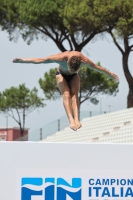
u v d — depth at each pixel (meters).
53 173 22.08
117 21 73.00
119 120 68.25
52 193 22.03
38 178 21.97
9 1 81.75
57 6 77.50
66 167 22.17
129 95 76.56
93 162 22.39
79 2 75.62
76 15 73.81
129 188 22.64
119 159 22.59
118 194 22.50
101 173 22.44
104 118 71.25
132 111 67.19
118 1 70.56
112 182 22.48
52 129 72.69
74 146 22.31
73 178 22.22
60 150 22.19
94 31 77.00
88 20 73.31
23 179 21.89
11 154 21.86
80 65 24.50
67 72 25.33
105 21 72.81
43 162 22.05
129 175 22.66
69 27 75.38
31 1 77.81
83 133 72.25
